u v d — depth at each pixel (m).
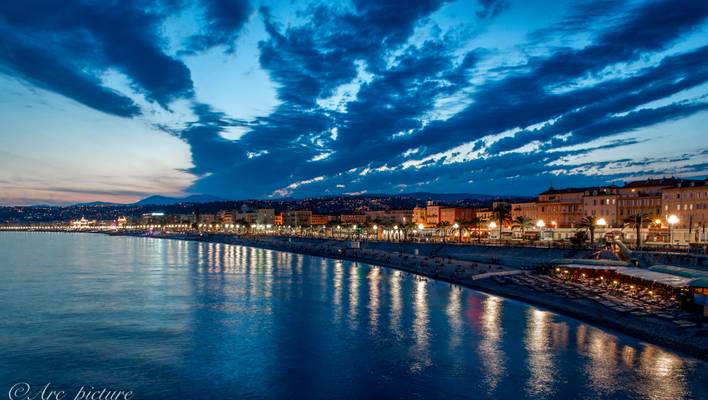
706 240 115.19
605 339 50.38
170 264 138.00
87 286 90.00
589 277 84.62
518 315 62.94
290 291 84.75
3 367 43.06
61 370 42.34
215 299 75.88
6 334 53.59
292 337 52.53
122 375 41.28
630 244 110.12
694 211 120.75
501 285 85.19
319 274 113.06
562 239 139.00
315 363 44.03
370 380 40.06
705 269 73.88
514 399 36.22
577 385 38.50
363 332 54.56
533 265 103.81
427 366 43.19
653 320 52.81
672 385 38.22
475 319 60.62
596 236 137.25
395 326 57.31
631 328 52.34
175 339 51.72
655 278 61.44
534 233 157.88
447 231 198.62
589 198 150.25
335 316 62.91
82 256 169.12
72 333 54.09
